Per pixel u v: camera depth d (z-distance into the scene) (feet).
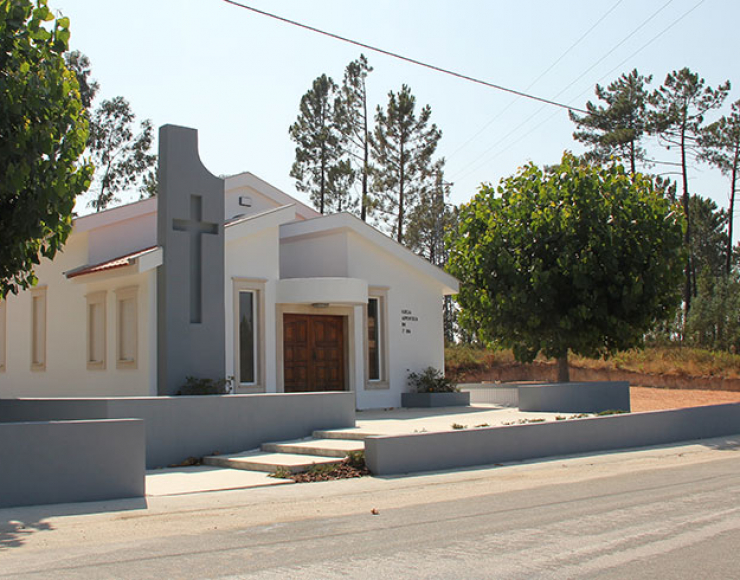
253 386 63.46
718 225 185.47
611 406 65.92
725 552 21.20
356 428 51.55
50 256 41.45
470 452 42.60
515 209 72.49
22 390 74.90
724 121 140.97
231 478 38.83
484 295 73.82
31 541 24.73
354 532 25.11
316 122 145.18
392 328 74.90
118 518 28.89
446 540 23.45
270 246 66.13
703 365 112.16
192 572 20.06
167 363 52.42
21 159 35.47
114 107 136.46
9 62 34.73
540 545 22.43
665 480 35.91
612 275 68.85
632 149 144.36
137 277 59.62
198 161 55.57
